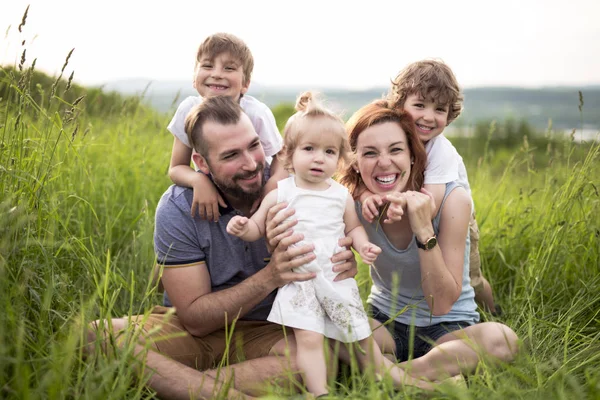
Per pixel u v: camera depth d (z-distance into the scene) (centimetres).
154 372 234
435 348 271
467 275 312
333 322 270
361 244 279
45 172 290
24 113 301
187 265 281
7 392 197
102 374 210
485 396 225
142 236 387
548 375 261
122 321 263
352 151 298
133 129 530
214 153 272
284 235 270
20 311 232
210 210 278
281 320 265
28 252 260
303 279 267
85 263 293
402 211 270
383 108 299
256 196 286
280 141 366
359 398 219
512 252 411
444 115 315
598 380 229
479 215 460
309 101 279
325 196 279
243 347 285
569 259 366
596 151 370
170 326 284
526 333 312
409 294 306
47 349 226
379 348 288
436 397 231
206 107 277
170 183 484
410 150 298
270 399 209
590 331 320
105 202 397
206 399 232
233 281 293
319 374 257
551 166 430
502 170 647
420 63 321
